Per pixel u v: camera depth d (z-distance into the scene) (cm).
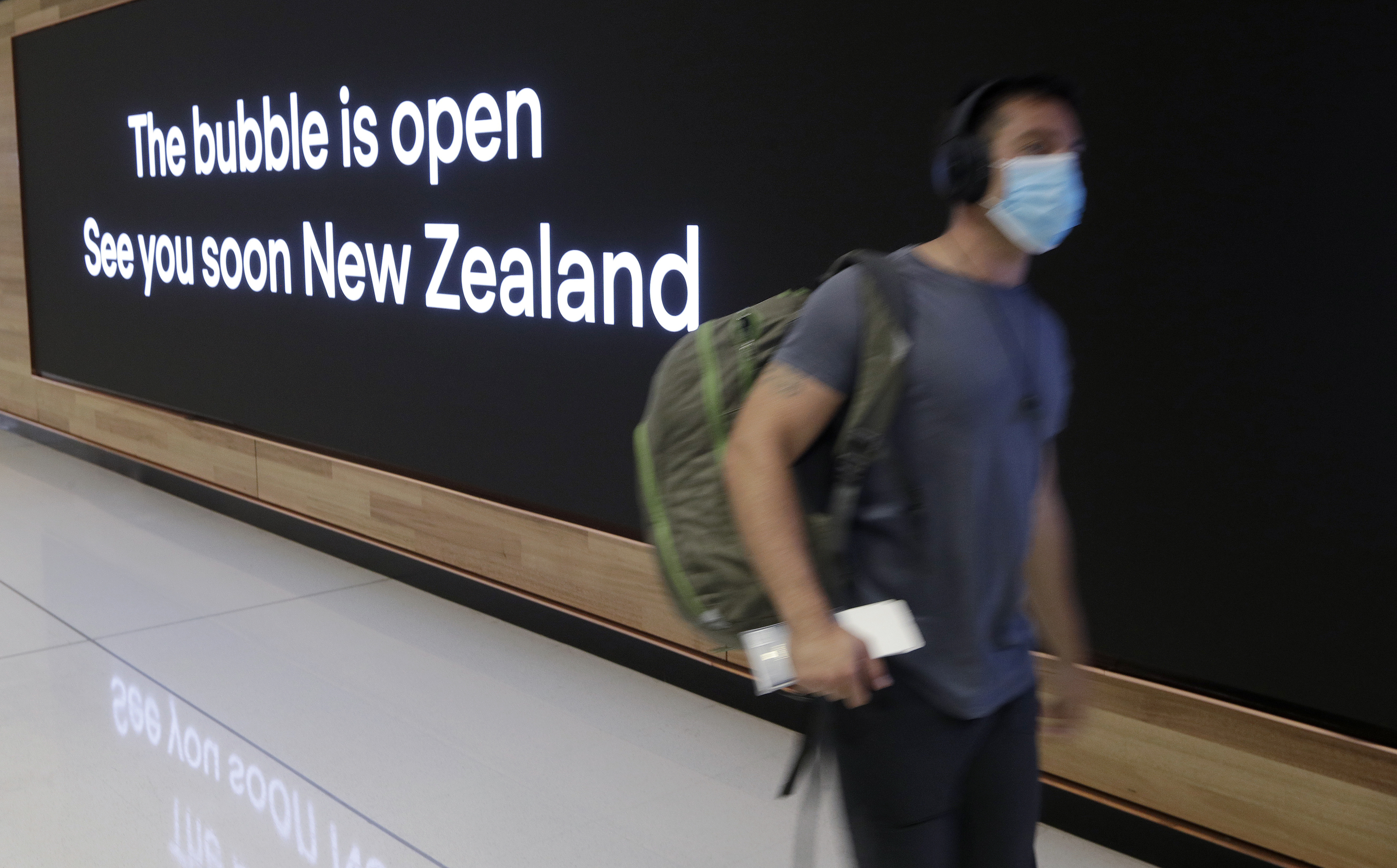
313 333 510
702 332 152
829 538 144
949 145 146
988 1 270
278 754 325
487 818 290
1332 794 236
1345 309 223
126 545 536
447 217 432
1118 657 269
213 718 349
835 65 303
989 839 159
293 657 399
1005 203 142
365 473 492
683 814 294
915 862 153
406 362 461
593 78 369
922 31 283
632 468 376
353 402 493
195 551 527
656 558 152
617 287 372
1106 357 261
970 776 158
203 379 591
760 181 326
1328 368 227
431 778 312
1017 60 266
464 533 447
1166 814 265
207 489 601
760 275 330
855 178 303
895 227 295
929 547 144
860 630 137
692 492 149
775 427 141
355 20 461
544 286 397
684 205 348
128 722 345
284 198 515
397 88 446
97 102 648
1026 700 159
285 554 523
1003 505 146
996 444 143
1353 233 221
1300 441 233
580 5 369
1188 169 242
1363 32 215
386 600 460
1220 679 251
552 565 412
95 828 282
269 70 512
